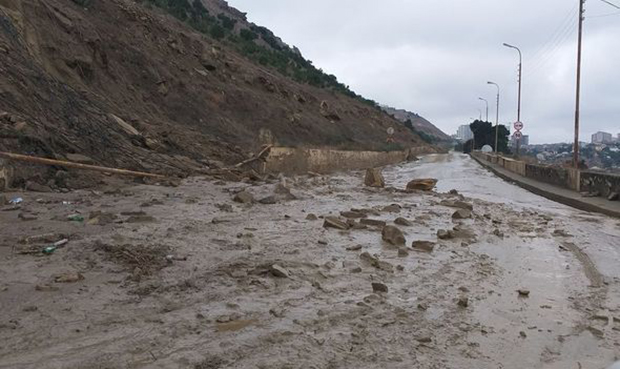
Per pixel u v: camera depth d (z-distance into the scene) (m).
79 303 5.39
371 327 5.29
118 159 17.77
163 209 12.18
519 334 5.34
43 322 4.85
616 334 5.41
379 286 6.57
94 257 7.13
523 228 12.45
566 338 5.27
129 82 28.11
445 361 4.60
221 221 10.88
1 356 4.14
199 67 37.94
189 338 4.73
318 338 4.90
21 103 15.34
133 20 33.69
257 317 5.36
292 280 6.79
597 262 8.87
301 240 9.41
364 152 47.91
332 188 20.97
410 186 20.92
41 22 22.08
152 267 6.83
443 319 5.68
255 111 40.53
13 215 9.85
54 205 11.30
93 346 4.42
